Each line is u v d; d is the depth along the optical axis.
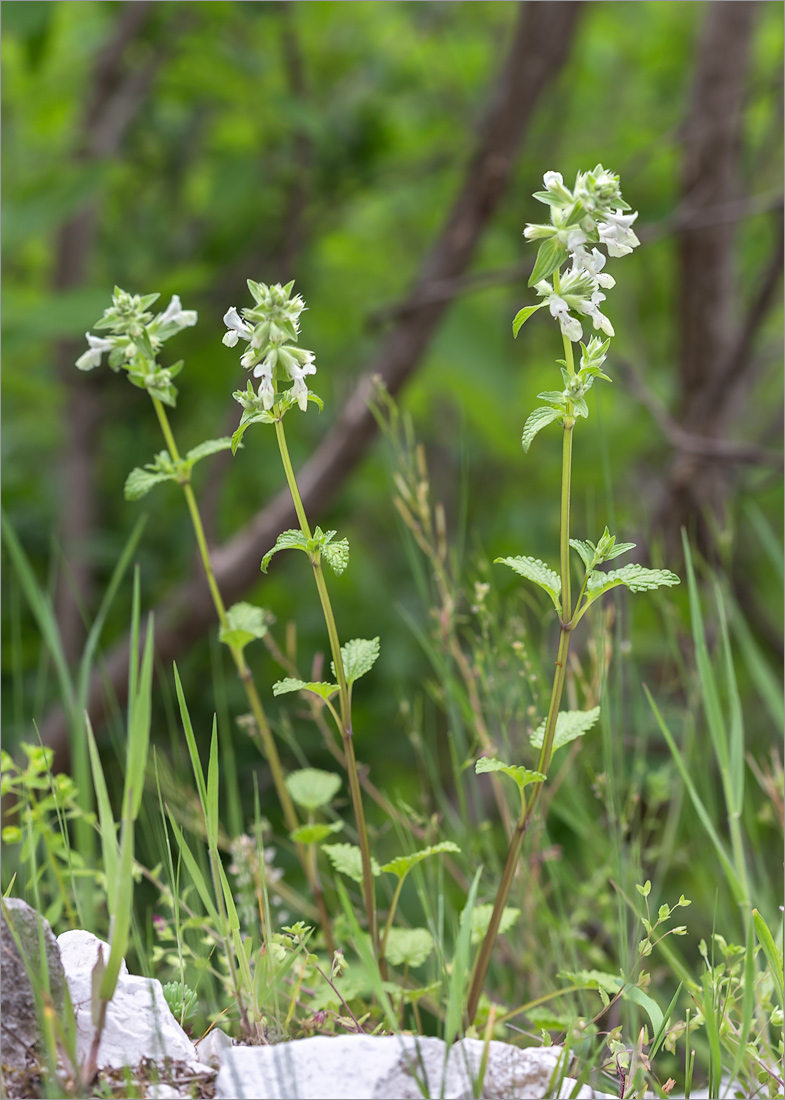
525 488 4.16
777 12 3.57
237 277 3.52
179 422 3.95
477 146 3.07
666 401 3.57
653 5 3.97
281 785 1.83
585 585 1.67
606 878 1.87
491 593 1.94
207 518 3.02
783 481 2.79
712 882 1.93
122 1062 1.63
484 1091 1.62
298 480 2.87
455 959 1.65
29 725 3.06
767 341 3.72
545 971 1.85
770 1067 1.69
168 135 3.85
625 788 1.98
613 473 3.75
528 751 1.94
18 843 1.86
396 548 4.32
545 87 2.93
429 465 4.29
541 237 1.65
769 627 2.71
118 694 2.88
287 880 2.48
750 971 1.66
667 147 3.38
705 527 2.71
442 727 2.91
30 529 3.81
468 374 3.34
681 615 2.59
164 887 1.77
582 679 1.87
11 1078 1.61
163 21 3.26
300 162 3.29
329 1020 1.72
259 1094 1.61
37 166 3.86
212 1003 1.74
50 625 1.86
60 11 3.21
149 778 1.96
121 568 1.85
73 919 1.77
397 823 1.86
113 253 4.01
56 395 3.75
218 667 1.90
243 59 3.19
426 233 4.28
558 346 4.30
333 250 3.85
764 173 3.55
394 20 3.91
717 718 1.79
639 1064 1.68
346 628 3.69
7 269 4.01
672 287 3.64
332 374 4.04
